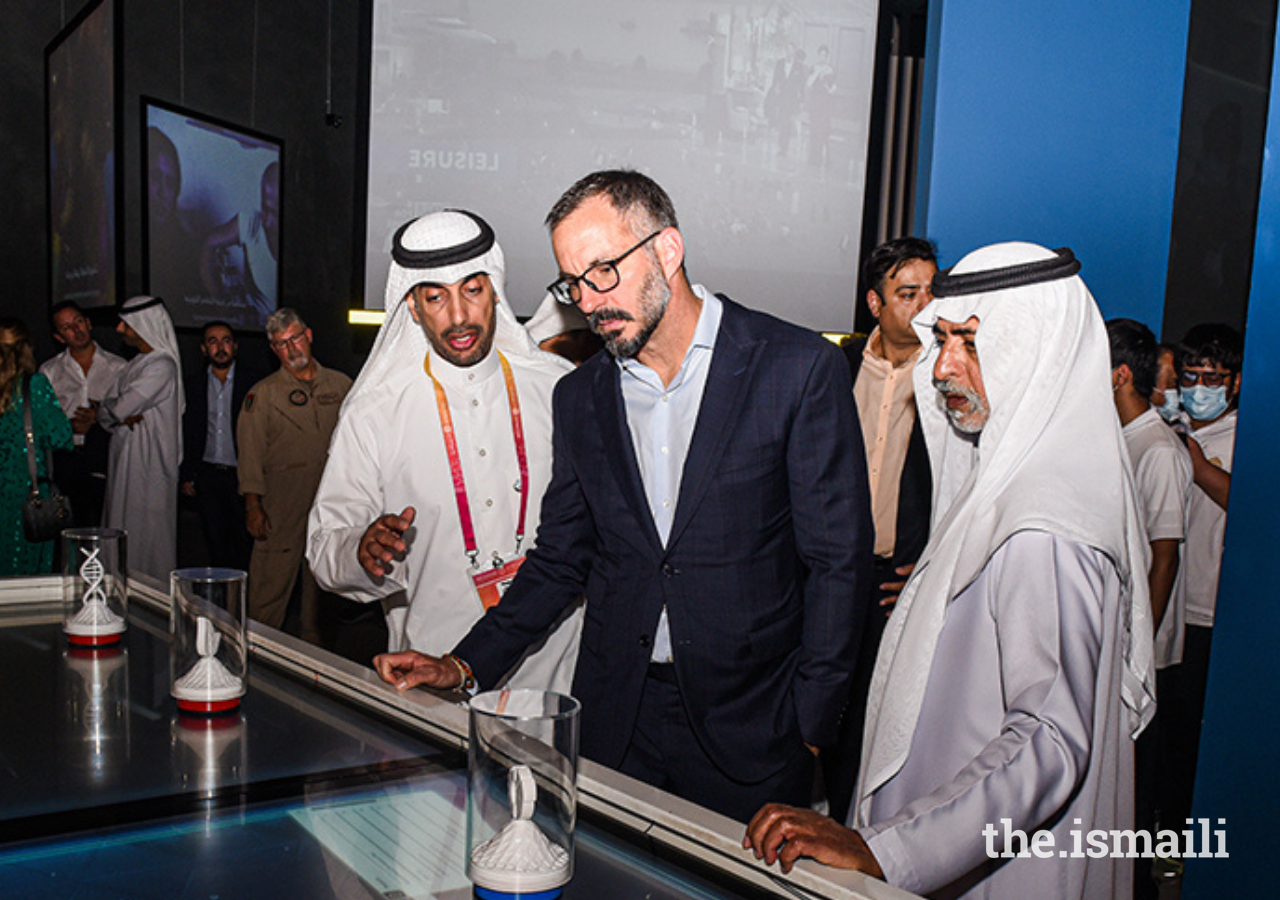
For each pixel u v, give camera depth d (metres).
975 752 1.23
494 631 1.62
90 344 4.85
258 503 4.18
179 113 5.55
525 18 5.48
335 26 6.89
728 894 0.80
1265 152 2.01
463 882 0.78
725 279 5.48
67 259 5.58
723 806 1.58
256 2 6.36
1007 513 1.20
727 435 1.50
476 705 0.81
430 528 2.02
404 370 2.04
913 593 1.41
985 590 1.24
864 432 2.73
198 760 1.03
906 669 1.30
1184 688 2.54
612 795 0.95
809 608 1.52
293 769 1.01
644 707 1.61
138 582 1.81
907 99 5.45
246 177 6.21
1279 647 2.03
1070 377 1.28
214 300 5.96
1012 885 1.22
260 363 6.46
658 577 1.54
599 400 1.62
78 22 5.36
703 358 1.55
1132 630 1.31
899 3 5.40
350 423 2.03
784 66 5.40
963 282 1.33
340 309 7.14
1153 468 2.45
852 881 0.81
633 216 1.42
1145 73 2.49
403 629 2.12
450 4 5.50
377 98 5.55
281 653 1.42
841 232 5.48
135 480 4.35
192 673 1.17
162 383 4.36
